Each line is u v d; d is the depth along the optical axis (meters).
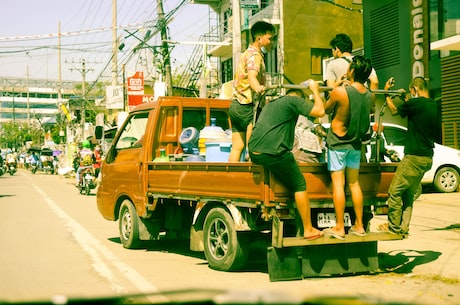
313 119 7.07
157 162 8.02
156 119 8.57
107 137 32.12
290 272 6.16
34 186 27.89
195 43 25.27
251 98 6.82
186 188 7.35
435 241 8.93
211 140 7.41
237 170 6.32
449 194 15.77
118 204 9.28
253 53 6.70
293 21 29.48
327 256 6.28
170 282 6.21
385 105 7.02
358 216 6.27
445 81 19.38
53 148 59.41
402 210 6.74
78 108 59.81
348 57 6.91
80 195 21.06
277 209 5.94
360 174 6.50
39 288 5.92
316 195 6.14
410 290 5.71
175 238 10.09
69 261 7.61
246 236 6.58
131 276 6.58
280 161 5.73
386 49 22.48
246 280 6.28
